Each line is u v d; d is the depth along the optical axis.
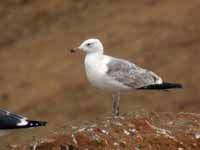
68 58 29.05
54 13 34.47
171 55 26.39
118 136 11.67
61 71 28.06
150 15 30.08
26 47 31.80
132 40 28.44
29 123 10.93
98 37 29.70
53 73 28.14
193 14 29.12
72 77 27.28
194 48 26.52
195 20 28.66
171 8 30.11
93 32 30.44
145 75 13.79
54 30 32.62
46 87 27.28
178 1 30.59
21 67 29.80
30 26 34.25
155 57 26.56
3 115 10.92
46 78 27.97
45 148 11.45
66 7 34.41
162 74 25.36
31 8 35.69
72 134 11.67
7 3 36.72
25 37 33.25
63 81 27.22
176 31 28.06
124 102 23.88
